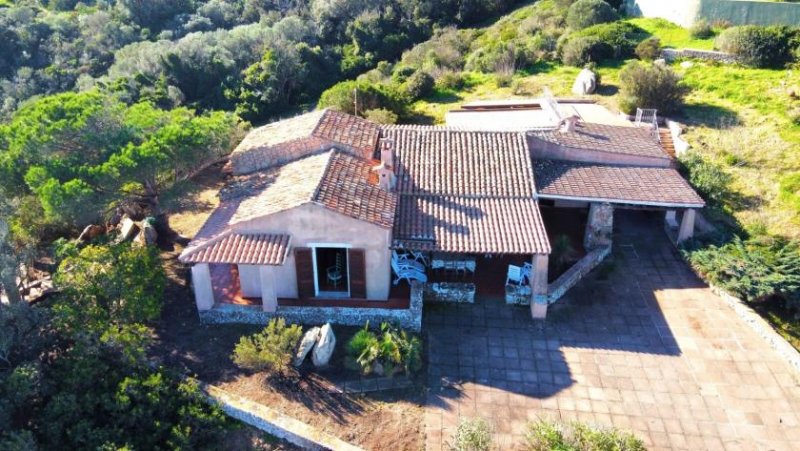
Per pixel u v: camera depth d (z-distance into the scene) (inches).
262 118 2047.2
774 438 625.6
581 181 933.8
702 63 1486.2
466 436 582.2
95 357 662.5
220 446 627.5
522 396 673.0
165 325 764.6
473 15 2618.1
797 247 874.1
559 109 1206.9
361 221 736.3
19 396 609.3
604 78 1513.3
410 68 1781.5
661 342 759.1
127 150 791.7
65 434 612.4
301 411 642.8
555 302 831.1
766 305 823.1
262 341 684.7
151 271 768.3
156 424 616.7
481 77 1630.2
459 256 852.6
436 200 847.7
